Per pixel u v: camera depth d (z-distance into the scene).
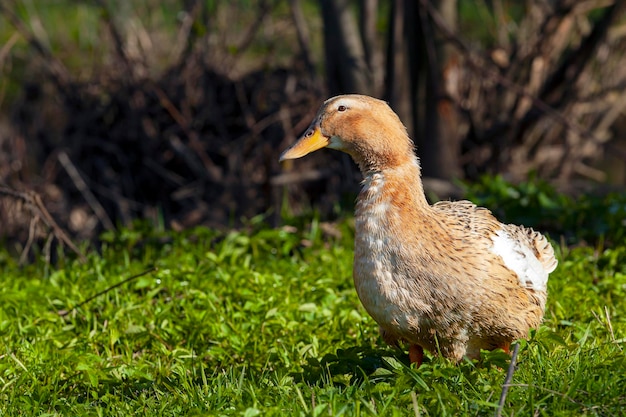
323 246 12.73
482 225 7.90
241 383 7.62
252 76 18.00
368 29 17.39
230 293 10.33
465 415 6.73
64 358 8.70
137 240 13.31
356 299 10.29
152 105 18.02
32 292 10.62
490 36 19.83
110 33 18.06
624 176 21.61
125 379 8.39
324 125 7.92
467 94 18.41
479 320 7.62
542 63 18.06
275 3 18.08
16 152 18.12
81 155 18.17
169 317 9.78
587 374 7.32
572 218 12.95
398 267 7.50
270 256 12.08
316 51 20.33
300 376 7.95
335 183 17.53
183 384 7.94
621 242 12.06
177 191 17.94
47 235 13.91
